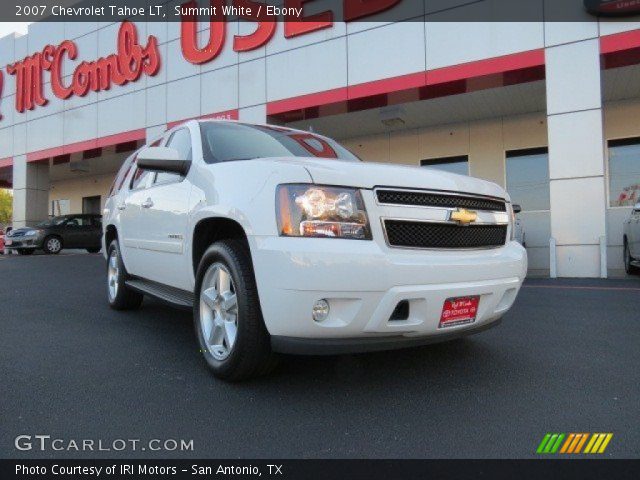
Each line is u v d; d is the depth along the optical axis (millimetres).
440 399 2727
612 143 12172
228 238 3139
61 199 24688
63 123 17688
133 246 4617
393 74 10961
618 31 8734
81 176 23859
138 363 3402
